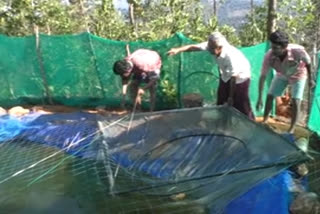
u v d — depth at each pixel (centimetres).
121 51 859
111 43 860
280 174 511
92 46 874
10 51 909
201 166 485
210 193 455
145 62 764
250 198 488
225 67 679
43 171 583
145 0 1299
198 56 812
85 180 541
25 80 926
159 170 487
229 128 554
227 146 516
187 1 1235
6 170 593
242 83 681
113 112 866
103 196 511
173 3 1186
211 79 819
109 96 901
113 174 482
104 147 548
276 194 494
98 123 607
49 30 1162
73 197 527
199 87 834
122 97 866
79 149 604
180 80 838
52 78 916
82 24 1234
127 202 490
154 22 1138
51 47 894
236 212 476
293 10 1099
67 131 679
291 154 466
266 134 516
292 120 695
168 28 1128
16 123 739
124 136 566
